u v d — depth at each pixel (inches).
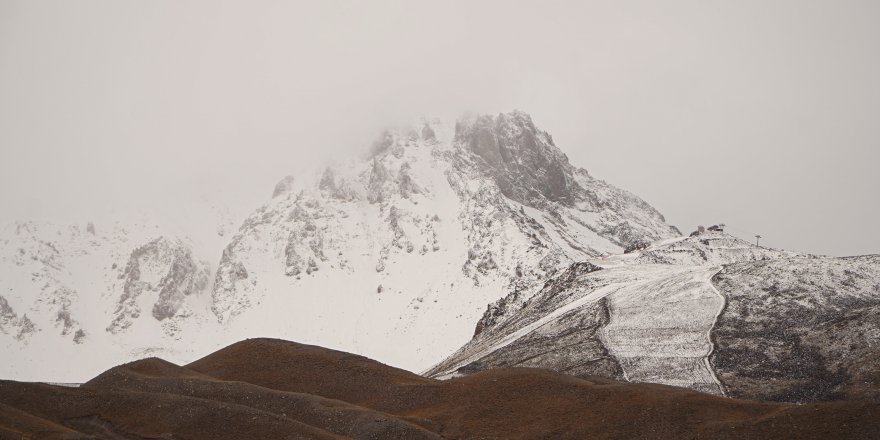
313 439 3408.0
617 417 3666.3
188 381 4146.2
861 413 3299.7
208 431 3540.8
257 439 3452.3
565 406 3853.3
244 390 4015.8
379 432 3567.9
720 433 3412.9
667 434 3499.0
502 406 3951.8
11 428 3240.7
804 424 3329.2
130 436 3558.1
